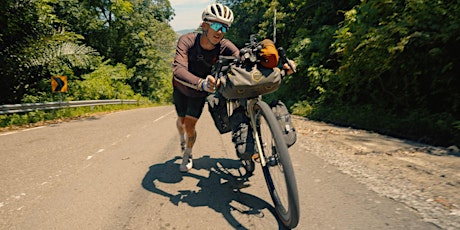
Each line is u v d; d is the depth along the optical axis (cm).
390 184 316
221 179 360
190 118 361
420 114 708
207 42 306
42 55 1449
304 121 965
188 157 398
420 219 237
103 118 1182
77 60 1636
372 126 729
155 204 290
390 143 538
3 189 341
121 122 1019
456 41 666
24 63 1383
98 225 250
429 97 762
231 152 501
